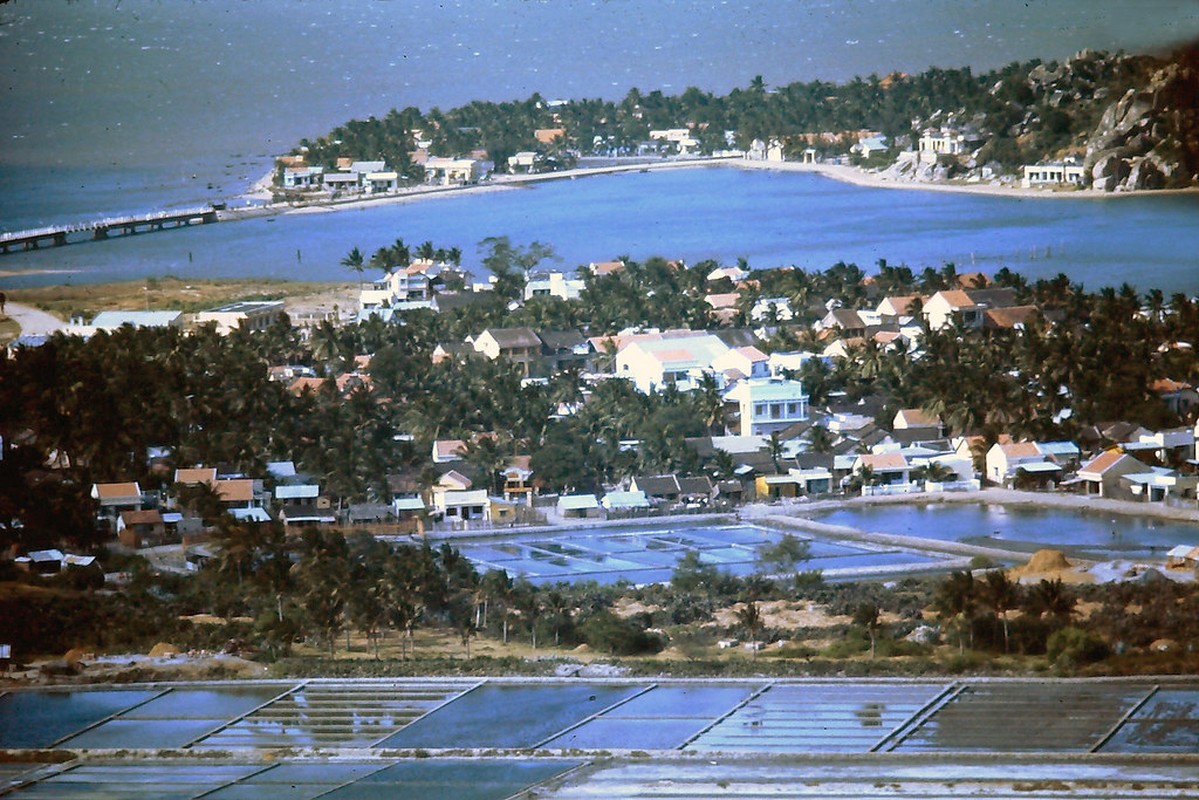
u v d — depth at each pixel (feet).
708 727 578.25
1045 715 572.10
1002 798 513.45
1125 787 518.37
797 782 529.86
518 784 540.93
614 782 538.06
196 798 537.24
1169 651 617.62
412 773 554.87
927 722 572.10
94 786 551.18
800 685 608.60
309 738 587.68
